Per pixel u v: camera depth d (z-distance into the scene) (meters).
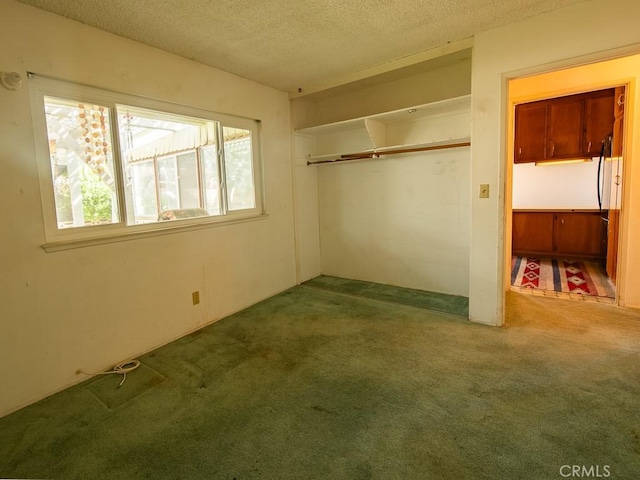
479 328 2.79
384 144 3.81
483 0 2.15
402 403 1.88
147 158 3.94
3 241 1.89
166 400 1.99
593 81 3.08
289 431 1.70
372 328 2.88
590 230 4.79
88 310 2.26
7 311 1.92
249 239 3.48
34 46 1.98
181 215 3.29
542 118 4.82
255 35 2.46
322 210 4.53
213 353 2.54
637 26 2.13
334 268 4.55
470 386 2.01
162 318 2.71
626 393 1.88
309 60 2.96
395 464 1.47
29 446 1.66
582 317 2.93
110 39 2.33
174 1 1.99
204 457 1.55
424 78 3.53
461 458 1.48
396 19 2.33
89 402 2.00
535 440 1.57
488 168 2.70
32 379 2.02
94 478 1.46
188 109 2.88
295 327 2.96
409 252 3.91
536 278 4.16
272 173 3.74
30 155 1.99
